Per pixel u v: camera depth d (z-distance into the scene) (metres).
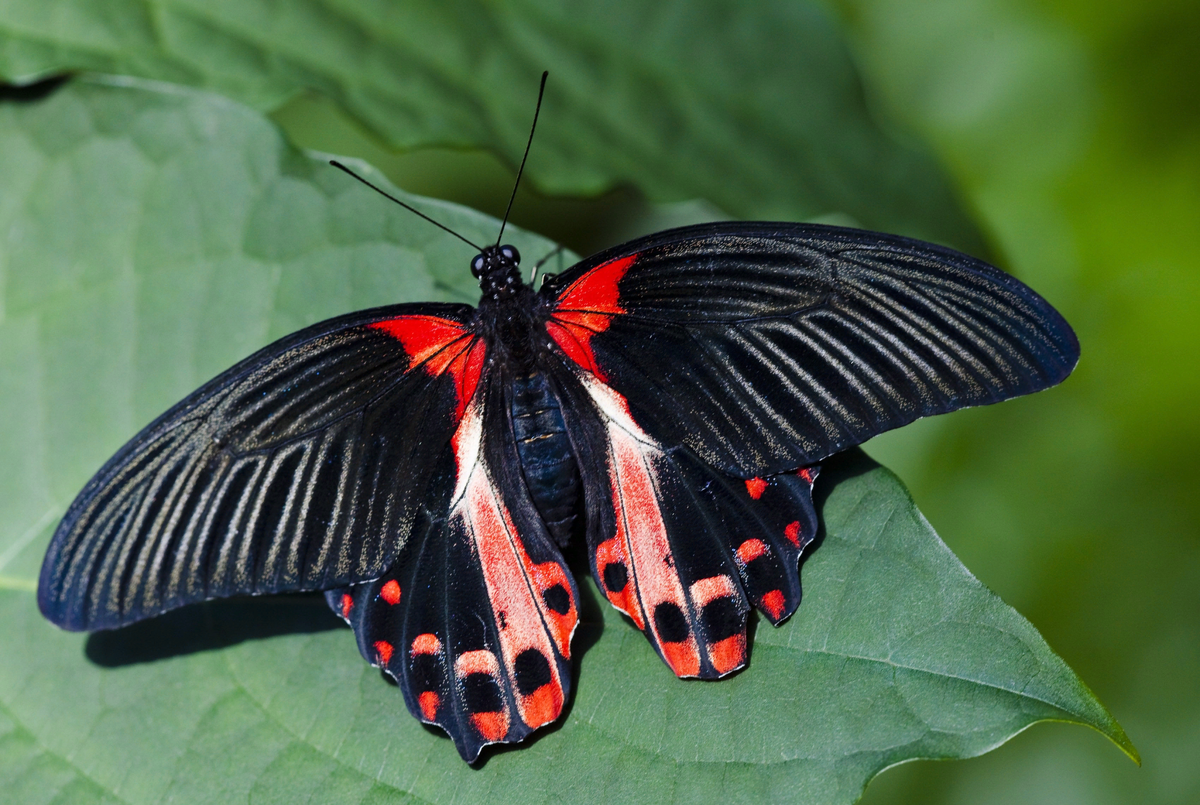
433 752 0.53
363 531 0.52
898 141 0.57
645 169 0.57
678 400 0.52
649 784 0.52
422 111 0.56
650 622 0.52
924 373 0.51
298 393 0.52
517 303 0.53
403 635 0.52
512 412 0.53
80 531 0.51
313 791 0.53
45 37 0.56
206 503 0.52
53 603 0.51
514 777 0.52
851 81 0.57
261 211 0.55
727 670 0.51
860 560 0.52
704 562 0.52
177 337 0.55
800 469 0.52
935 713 0.51
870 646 0.51
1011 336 0.51
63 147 0.55
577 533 0.53
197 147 0.55
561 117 0.57
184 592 0.52
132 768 0.53
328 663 0.53
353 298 0.55
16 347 0.55
